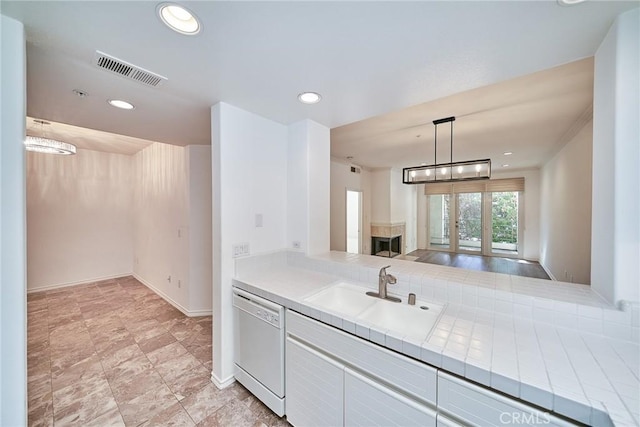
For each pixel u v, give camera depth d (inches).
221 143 78.0
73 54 52.8
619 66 42.7
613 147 44.4
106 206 200.5
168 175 154.4
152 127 101.4
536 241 270.2
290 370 64.6
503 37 47.5
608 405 30.2
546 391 32.8
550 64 56.6
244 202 85.3
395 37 47.6
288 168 99.3
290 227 99.0
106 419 67.9
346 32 46.3
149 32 46.1
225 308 80.8
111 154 202.5
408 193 316.8
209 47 50.8
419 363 43.6
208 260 137.5
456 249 319.6
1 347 40.7
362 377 50.3
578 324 47.6
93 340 109.6
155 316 134.7
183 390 78.8
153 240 173.8
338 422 54.6
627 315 43.4
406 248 310.0
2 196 41.2
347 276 82.3
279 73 60.8
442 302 62.7
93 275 195.0
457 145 172.2
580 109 109.6
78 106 79.3
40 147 120.3
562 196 168.2
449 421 40.3
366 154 200.5
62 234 182.7
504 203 293.3
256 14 41.6
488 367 37.3
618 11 41.4
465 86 66.9
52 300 157.9
